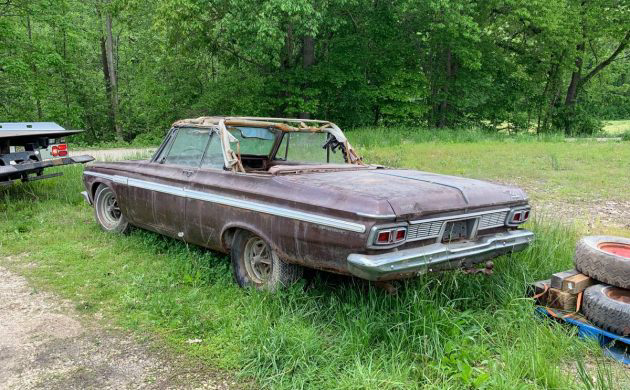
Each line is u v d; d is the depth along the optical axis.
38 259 5.79
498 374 3.20
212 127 5.20
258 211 4.32
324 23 21.84
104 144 25.56
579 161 13.58
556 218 7.30
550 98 33.53
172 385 3.28
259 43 18.83
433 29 25.06
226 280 4.87
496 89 30.23
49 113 27.88
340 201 3.75
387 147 17.20
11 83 23.72
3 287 4.97
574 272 4.34
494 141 20.23
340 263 3.73
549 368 3.30
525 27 28.83
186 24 20.17
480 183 4.50
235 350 3.69
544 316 4.15
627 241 4.38
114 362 3.57
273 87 24.34
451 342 3.56
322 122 6.02
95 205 6.86
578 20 28.52
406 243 3.76
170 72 26.00
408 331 3.71
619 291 3.98
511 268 4.88
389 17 24.64
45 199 8.92
